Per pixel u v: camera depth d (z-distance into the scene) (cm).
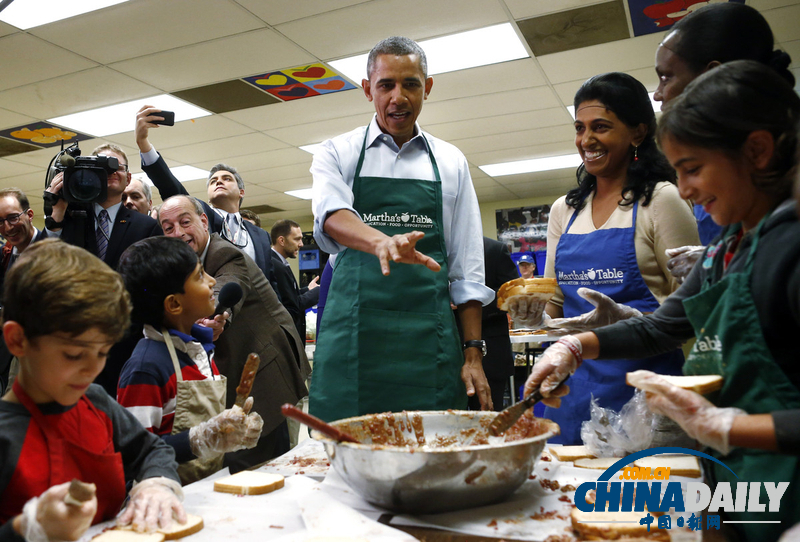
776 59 122
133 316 128
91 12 354
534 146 672
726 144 77
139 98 488
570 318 147
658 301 144
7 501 77
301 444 137
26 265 76
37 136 570
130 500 87
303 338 389
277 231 527
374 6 358
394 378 147
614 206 155
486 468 82
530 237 959
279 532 82
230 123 557
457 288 162
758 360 77
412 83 155
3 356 231
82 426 88
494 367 274
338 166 159
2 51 396
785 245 74
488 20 380
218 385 129
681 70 128
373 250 123
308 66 437
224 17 365
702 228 138
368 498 89
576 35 404
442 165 164
